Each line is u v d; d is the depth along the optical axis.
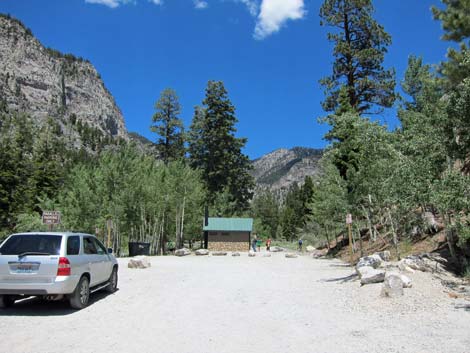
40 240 8.82
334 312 8.35
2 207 51.25
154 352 5.66
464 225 12.04
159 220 41.91
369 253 23.00
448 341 5.90
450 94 12.73
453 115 12.27
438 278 11.25
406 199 12.99
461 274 12.05
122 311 8.66
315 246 46.44
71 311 8.66
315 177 37.38
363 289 10.55
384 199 14.98
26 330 6.96
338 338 6.30
